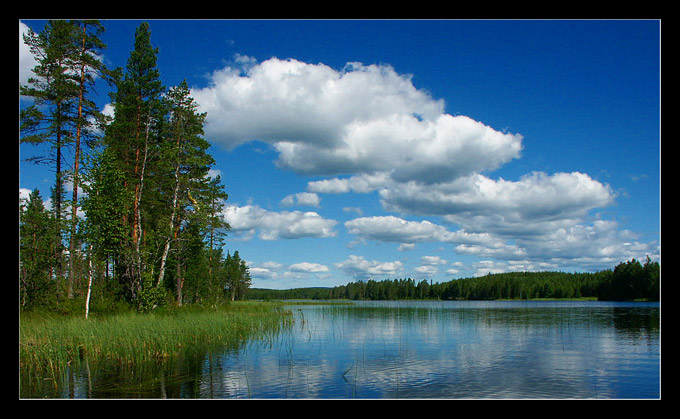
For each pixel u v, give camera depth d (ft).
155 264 118.32
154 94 118.32
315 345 68.80
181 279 142.82
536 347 67.67
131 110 112.27
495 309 205.36
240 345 68.33
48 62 94.48
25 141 90.99
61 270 92.12
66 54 97.14
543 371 49.49
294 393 39.63
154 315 85.20
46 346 51.88
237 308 136.87
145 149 110.01
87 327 62.34
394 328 98.02
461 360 56.08
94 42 100.63
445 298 558.56
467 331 91.04
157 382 43.47
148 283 96.99
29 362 49.11
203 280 146.10
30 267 83.30
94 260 87.56
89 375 46.52
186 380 44.37
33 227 87.35
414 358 57.36
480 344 70.74
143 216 115.03
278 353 60.80
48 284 87.15
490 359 56.80
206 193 135.74
